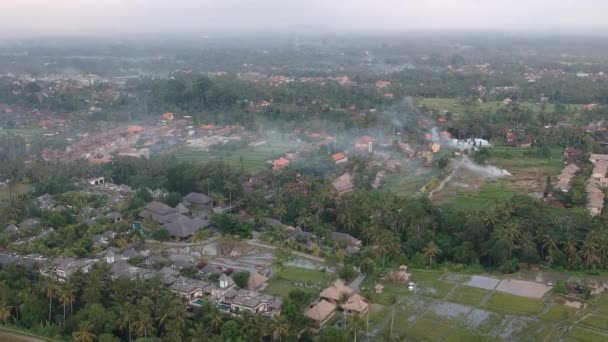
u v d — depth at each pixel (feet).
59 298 526.57
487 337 511.40
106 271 582.76
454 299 580.30
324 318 524.52
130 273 590.96
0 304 521.65
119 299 521.65
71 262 618.03
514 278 630.74
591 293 591.37
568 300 578.66
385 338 494.18
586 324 533.55
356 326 489.26
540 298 583.99
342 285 575.38
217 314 499.51
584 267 649.20
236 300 541.75
